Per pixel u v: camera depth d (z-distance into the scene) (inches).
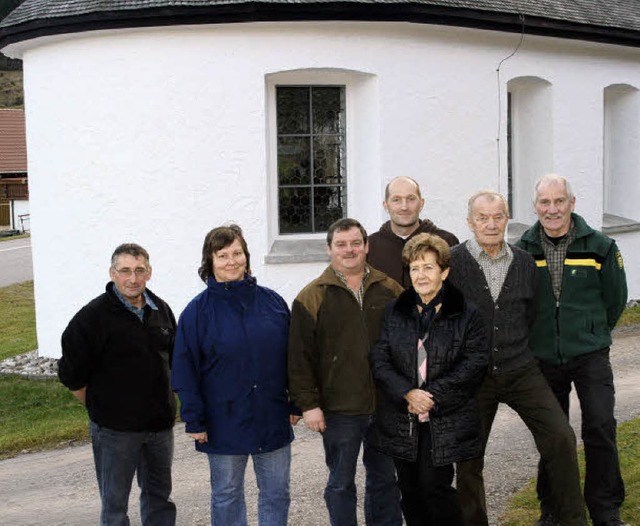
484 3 410.9
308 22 380.2
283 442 182.9
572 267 191.9
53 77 402.9
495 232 182.4
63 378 188.2
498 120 433.7
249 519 217.6
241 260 179.0
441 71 411.5
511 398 187.3
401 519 194.2
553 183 188.2
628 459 234.8
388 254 221.8
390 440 172.4
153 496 196.5
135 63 383.2
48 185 413.1
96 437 189.3
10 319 609.3
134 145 387.5
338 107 415.2
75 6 379.6
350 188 418.0
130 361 185.6
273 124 401.7
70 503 241.9
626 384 327.0
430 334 170.2
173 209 387.9
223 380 177.5
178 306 392.8
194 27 377.7
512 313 185.6
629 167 533.0
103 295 188.5
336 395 183.6
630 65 509.0
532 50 449.4
